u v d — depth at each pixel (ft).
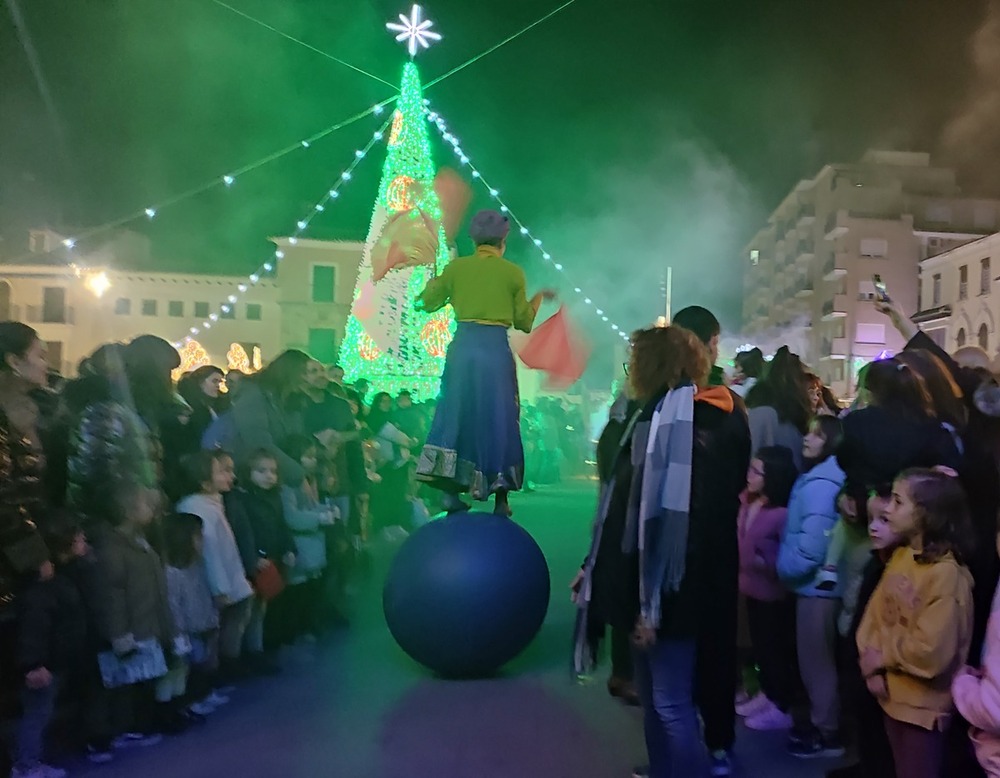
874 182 146.41
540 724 15.34
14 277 113.80
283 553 18.52
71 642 13.21
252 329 118.01
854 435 12.25
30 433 13.48
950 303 122.21
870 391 12.52
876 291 15.10
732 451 11.84
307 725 15.26
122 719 14.33
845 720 13.80
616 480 12.12
